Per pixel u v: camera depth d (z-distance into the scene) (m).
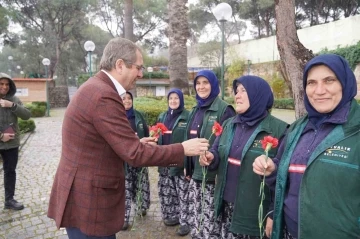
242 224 2.03
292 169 1.56
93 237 1.71
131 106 3.54
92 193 1.69
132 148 1.65
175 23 8.25
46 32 28.38
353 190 1.31
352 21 17.77
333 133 1.41
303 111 4.05
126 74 1.81
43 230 3.47
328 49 19.12
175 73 8.36
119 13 30.67
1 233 3.40
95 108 1.64
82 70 36.50
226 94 23.39
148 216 3.86
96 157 1.69
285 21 4.09
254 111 2.09
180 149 1.81
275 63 21.55
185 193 3.25
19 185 5.15
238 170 2.11
